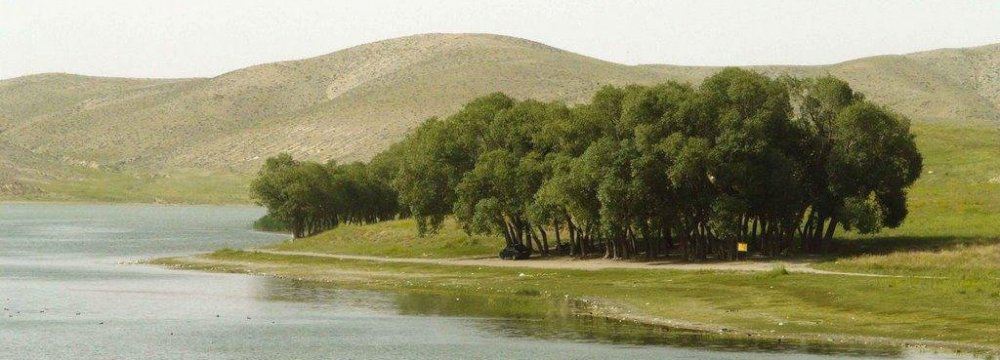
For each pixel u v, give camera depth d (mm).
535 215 132875
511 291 107938
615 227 124438
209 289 117125
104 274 138375
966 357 65938
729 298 93312
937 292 87938
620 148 124812
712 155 118562
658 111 125062
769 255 126250
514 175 139875
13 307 99875
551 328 82312
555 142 140375
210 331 84125
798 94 129375
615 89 135000
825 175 126688
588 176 124625
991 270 102188
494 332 81125
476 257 150875
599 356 69438
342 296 108562
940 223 144375
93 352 74375
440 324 86250
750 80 123500
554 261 137500
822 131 127938
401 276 129625
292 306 100125
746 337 75250
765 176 120875
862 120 121938
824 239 129375
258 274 138375
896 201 128125
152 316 93250
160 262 158750
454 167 151875
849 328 76750
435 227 157125
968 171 189125
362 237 181875
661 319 85000
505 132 148875
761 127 120062
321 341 78500
